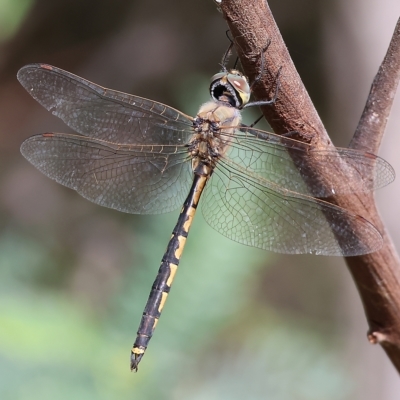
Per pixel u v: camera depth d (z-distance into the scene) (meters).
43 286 0.80
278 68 0.68
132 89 1.11
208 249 0.73
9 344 0.73
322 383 0.73
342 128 0.78
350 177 0.69
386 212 0.76
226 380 0.73
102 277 0.91
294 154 0.70
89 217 1.05
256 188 0.72
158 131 0.73
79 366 0.73
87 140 0.73
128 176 0.73
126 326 0.73
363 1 0.77
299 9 0.86
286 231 0.72
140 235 0.74
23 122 1.17
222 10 0.68
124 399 0.73
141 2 1.12
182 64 1.08
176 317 0.73
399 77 0.69
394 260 0.69
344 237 0.70
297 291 0.94
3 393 0.72
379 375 0.77
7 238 0.81
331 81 0.79
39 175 1.11
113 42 1.13
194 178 0.73
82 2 1.13
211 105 0.73
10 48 1.14
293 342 0.74
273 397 0.73
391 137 0.76
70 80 0.73
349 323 0.79
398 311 0.70
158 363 0.73
